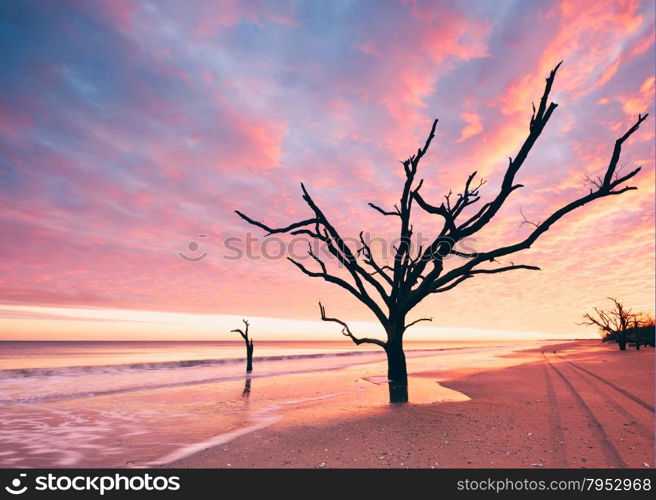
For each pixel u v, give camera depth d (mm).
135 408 12312
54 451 7266
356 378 21609
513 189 12586
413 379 18516
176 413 11273
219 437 8070
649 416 8492
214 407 12273
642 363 23594
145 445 7570
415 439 7172
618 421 8055
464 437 7195
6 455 7031
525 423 8141
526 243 12695
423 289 15102
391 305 16219
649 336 57719
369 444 6973
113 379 23641
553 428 7625
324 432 7984
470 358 40844
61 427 9500
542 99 11602
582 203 11773
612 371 18609
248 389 17188
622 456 5898
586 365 22766
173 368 33156
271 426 8875
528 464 5680
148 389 18016
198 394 15711
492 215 13031
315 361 42750
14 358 53219
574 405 9984
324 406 11539
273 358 50062
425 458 6098
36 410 12281
